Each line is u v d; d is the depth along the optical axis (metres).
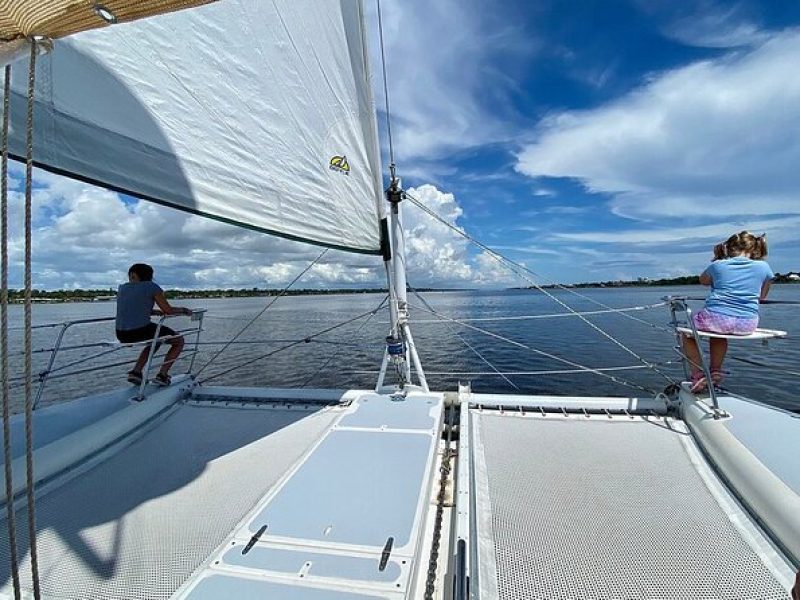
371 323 18.97
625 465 2.50
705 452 2.59
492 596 1.58
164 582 1.74
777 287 38.25
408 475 2.20
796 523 1.77
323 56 2.76
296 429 3.18
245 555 1.65
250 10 2.51
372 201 3.30
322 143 2.99
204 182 2.75
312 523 1.83
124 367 12.04
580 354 12.66
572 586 1.63
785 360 10.59
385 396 3.43
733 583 1.64
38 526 2.08
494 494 2.21
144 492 2.37
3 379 0.91
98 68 2.35
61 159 2.32
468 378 10.37
